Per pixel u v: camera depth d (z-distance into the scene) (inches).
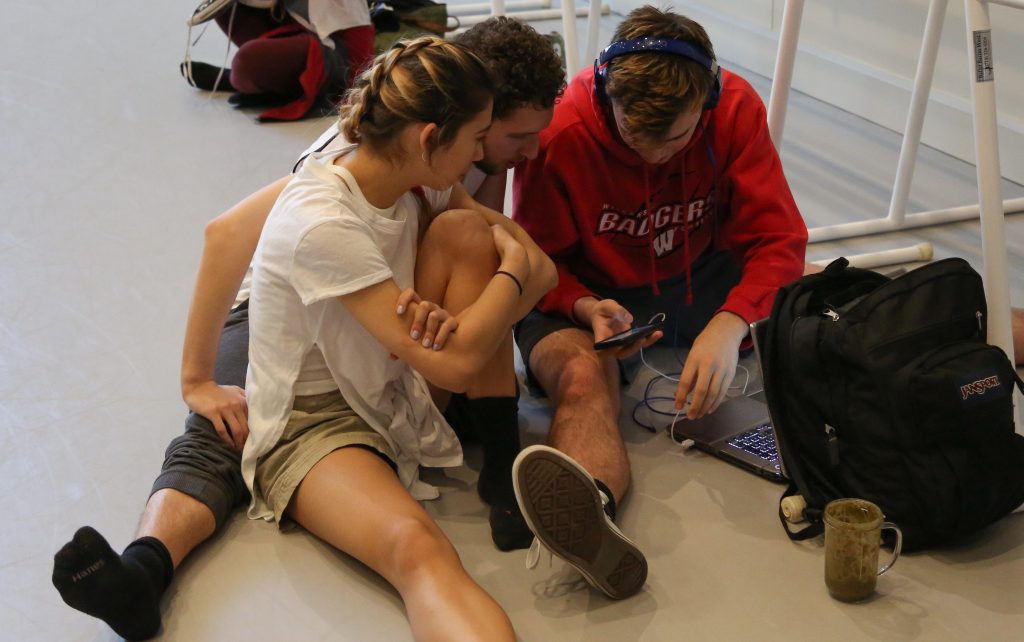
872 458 59.9
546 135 70.7
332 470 61.3
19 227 110.4
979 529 60.6
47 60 165.9
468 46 60.2
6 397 80.9
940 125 122.8
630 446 72.9
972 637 54.8
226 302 66.4
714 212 76.3
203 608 59.2
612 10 184.4
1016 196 111.4
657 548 62.8
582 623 57.1
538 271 65.2
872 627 55.8
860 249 101.7
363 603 59.3
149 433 76.0
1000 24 112.0
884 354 58.8
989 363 58.2
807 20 141.7
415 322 57.7
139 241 106.7
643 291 78.4
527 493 54.1
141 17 189.5
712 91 67.0
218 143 132.7
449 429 68.4
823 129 131.8
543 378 71.9
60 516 67.7
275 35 141.9
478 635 51.6
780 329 62.4
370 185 59.2
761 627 56.2
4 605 60.5
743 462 69.3
